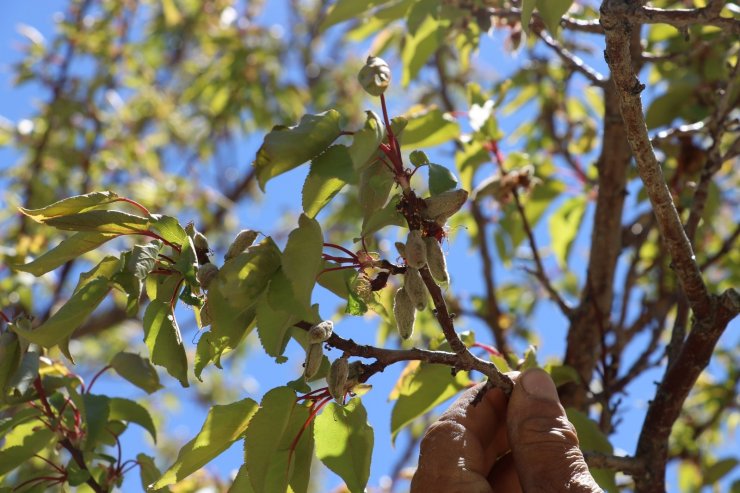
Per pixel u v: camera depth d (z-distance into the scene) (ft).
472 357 6.18
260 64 21.89
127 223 6.02
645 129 6.31
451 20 10.59
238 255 5.83
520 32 10.80
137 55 24.71
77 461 7.98
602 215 10.78
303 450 6.31
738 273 14.37
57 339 6.16
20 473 9.82
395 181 5.90
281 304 5.70
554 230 12.89
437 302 5.70
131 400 8.45
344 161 5.87
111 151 22.25
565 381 9.32
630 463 7.92
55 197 21.18
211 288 5.86
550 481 6.32
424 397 7.83
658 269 13.37
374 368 5.87
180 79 26.27
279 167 5.92
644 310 11.64
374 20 11.63
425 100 17.35
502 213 13.11
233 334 6.05
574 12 12.07
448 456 6.55
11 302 12.71
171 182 20.88
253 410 6.11
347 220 19.27
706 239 14.24
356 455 6.27
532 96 14.97
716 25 5.83
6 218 18.72
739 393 14.21
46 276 17.43
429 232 5.67
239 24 24.07
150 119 23.94
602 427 9.94
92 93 22.34
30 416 7.80
